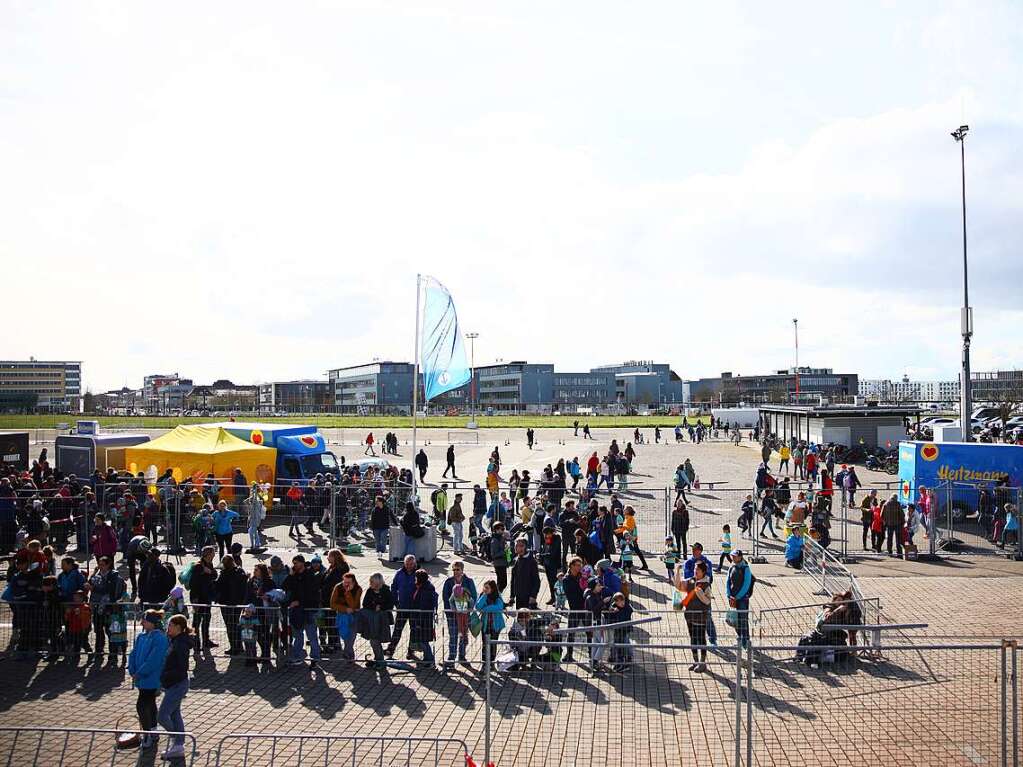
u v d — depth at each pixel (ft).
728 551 67.36
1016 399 504.84
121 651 45.03
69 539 84.28
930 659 42.06
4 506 75.46
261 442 102.89
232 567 46.80
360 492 89.76
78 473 103.35
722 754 32.91
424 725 36.47
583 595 46.75
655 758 32.81
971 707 35.81
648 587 64.03
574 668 43.96
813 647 29.94
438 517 82.99
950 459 92.02
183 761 32.96
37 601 45.98
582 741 34.50
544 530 60.90
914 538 83.51
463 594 45.50
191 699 39.83
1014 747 29.22
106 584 46.83
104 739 35.09
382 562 73.15
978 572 68.18
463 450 213.46
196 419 394.52
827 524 79.20
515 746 34.14
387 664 44.45
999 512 79.15
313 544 81.41
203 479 87.51
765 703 37.37
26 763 32.50
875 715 35.60
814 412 171.73
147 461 96.17
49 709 38.58
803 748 33.01
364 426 345.72
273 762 32.35
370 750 33.91
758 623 51.62
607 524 65.82
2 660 45.70
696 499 113.29
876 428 166.81
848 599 44.04
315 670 44.19
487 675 30.86
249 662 45.01
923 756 31.96
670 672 42.86
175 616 34.76
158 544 79.25
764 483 99.40
